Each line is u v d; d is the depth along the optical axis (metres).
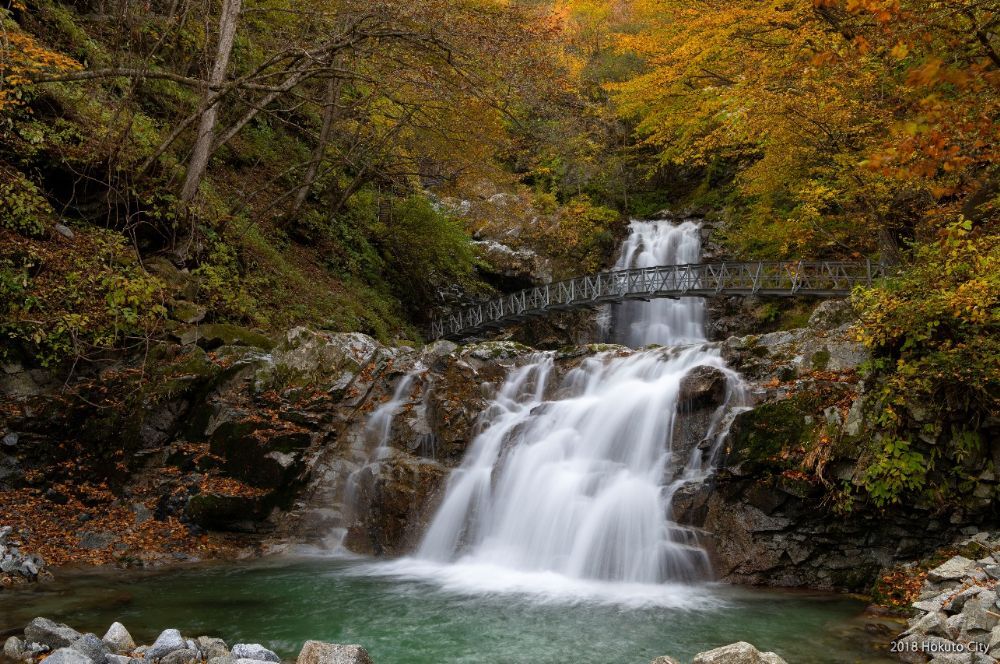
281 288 15.02
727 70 15.16
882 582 6.65
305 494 9.40
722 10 13.10
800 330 9.10
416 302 23.72
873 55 10.73
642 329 26.33
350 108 15.82
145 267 11.34
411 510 8.95
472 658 5.05
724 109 14.09
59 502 8.75
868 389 7.27
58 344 9.30
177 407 9.76
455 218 27.14
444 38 11.42
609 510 7.90
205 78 15.55
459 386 10.32
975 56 6.58
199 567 8.00
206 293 12.26
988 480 6.52
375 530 9.11
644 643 5.39
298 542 9.08
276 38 16.16
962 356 6.75
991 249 7.42
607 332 26.78
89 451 9.29
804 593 6.95
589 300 22.23
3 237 9.58
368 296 19.16
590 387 10.29
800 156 15.28
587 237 28.98
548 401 10.09
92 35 14.65
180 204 12.13
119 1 13.55
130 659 4.30
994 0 6.72
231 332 11.10
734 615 6.13
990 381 6.57
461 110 15.53
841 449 6.93
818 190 13.88
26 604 5.93
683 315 25.67
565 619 6.05
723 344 9.39
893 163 5.70
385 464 9.44
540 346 25.91
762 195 20.16
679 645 5.34
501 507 8.66
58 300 9.57
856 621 5.92
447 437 9.71
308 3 15.15
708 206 29.95
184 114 15.26
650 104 19.20
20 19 12.48
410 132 18.27
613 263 29.05
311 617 6.04
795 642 5.38
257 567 8.12
